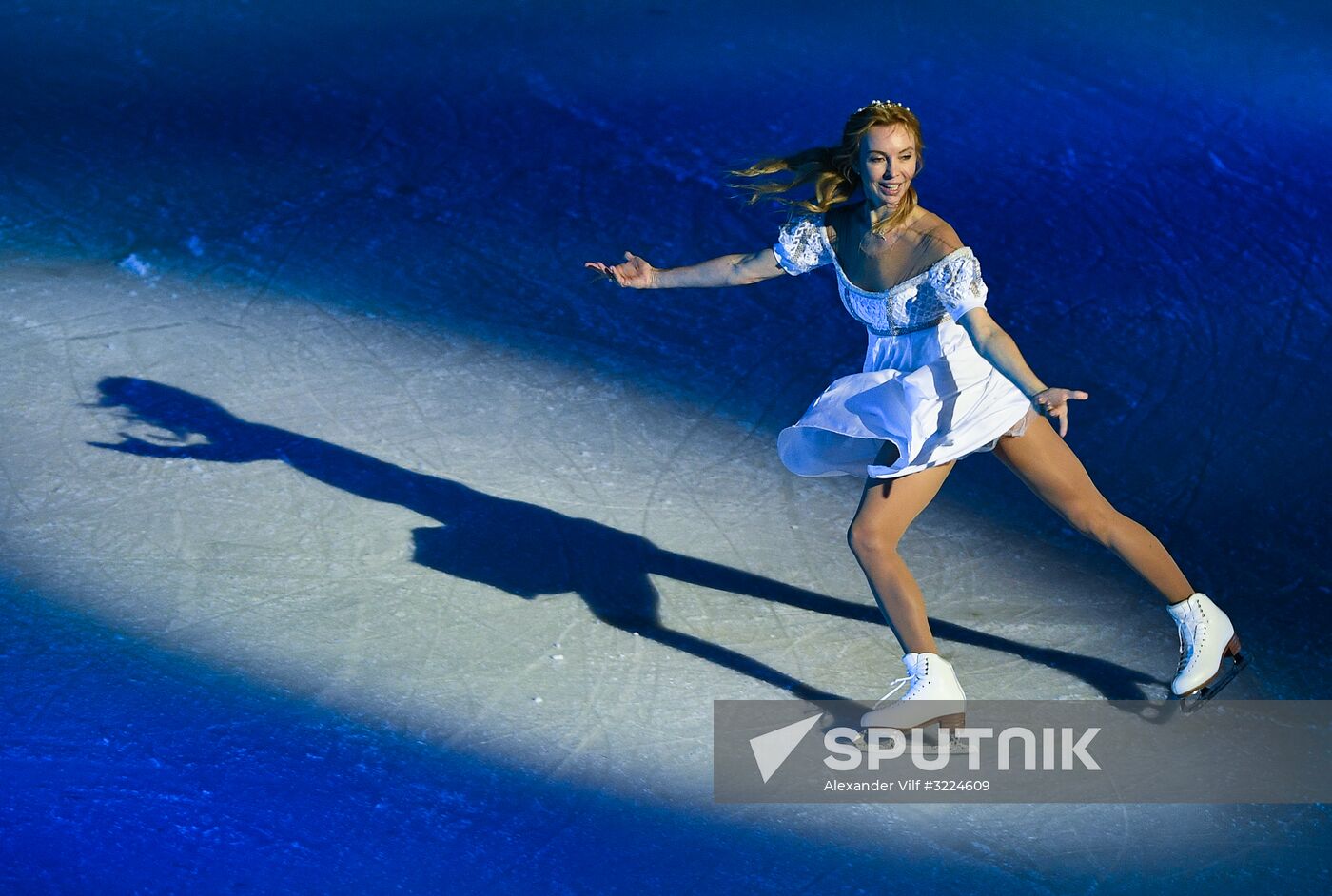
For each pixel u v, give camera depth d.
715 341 21.38
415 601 15.48
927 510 17.69
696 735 13.72
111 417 18.72
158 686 13.95
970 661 14.99
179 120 27.38
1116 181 26.27
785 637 15.29
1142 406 19.81
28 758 12.93
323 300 21.98
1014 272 23.23
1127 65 31.48
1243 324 21.91
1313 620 15.69
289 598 15.41
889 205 12.80
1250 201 25.69
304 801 12.61
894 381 13.25
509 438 18.80
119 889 11.52
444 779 12.97
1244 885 12.16
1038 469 13.77
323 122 27.56
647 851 12.27
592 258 23.38
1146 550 13.92
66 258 22.69
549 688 14.27
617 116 28.25
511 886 11.80
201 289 22.06
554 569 16.19
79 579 15.52
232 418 18.89
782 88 29.80
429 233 23.97
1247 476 18.34
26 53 30.00
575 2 34.50
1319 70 31.44
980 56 31.67
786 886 11.95
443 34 32.09
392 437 18.66
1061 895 11.98
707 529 17.11
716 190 25.58
